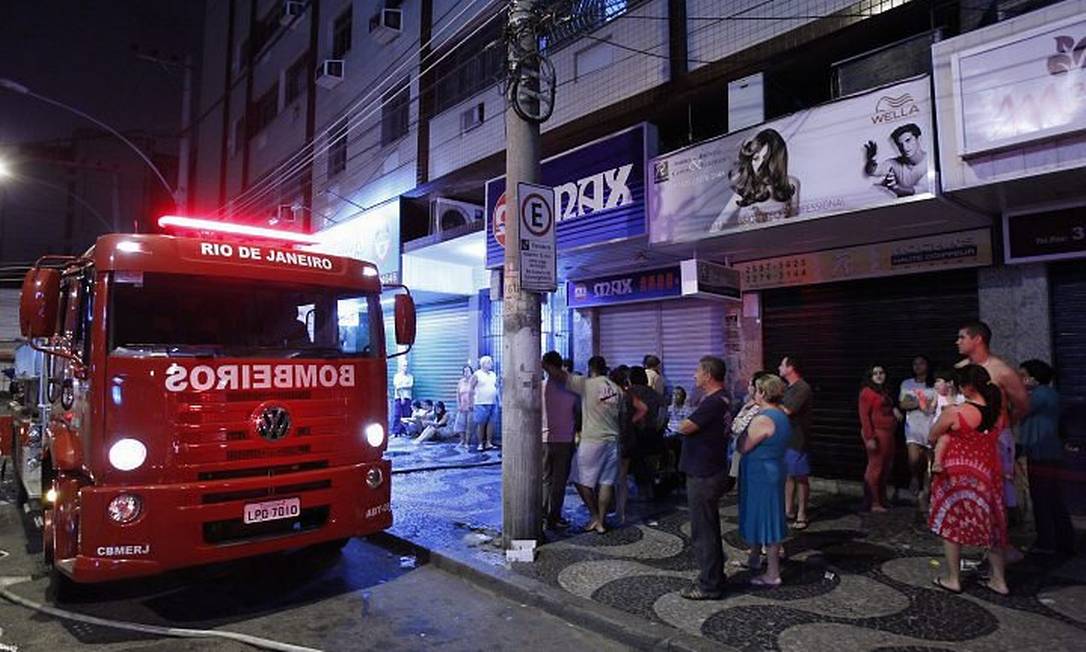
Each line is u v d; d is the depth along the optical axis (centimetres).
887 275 830
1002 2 711
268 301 569
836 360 889
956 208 696
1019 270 730
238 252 550
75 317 548
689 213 866
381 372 612
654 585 542
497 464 1173
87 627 488
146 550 466
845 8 830
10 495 995
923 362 754
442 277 1516
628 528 718
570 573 575
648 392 831
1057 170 579
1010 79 600
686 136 1108
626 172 950
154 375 485
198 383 498
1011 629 441
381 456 602
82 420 497
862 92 708
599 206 984
